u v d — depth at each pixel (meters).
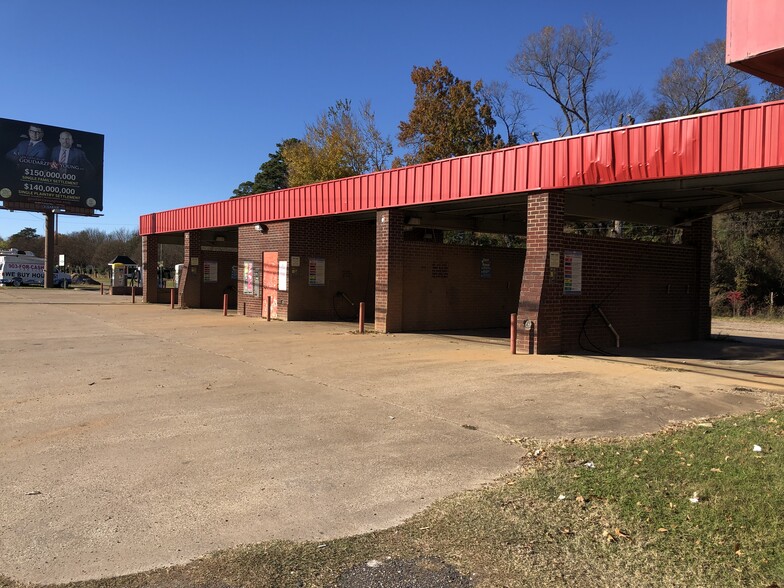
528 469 5.52
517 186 13.13
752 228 36.94
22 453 5.98
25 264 60.38
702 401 8.39
